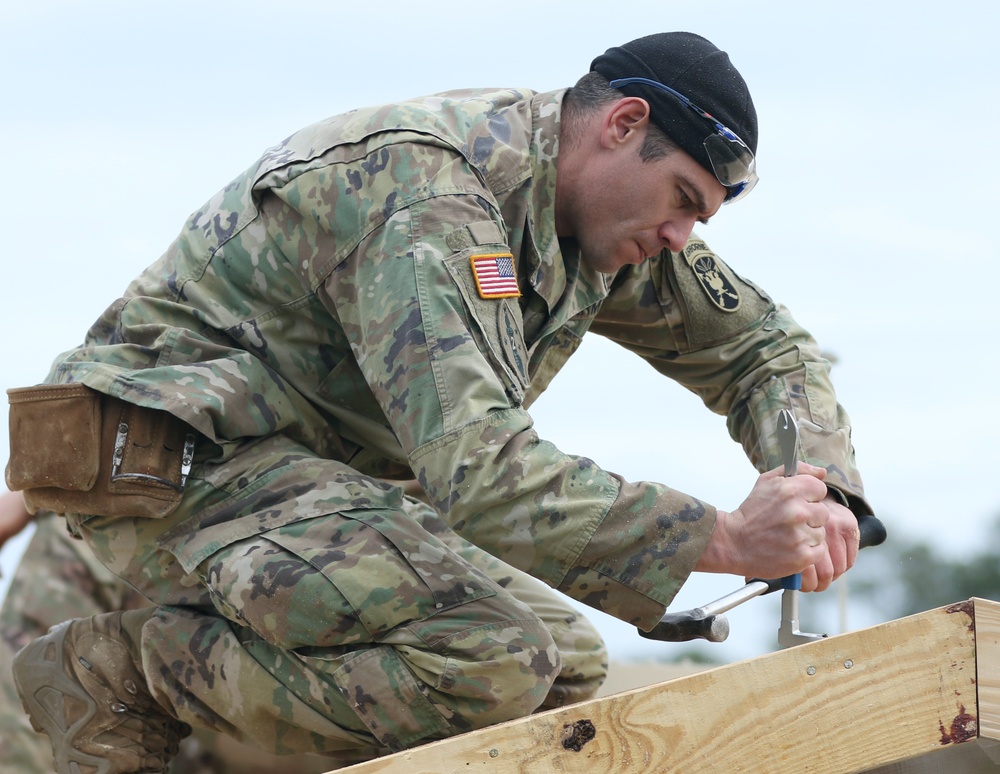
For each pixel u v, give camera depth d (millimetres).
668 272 5719
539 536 4066
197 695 4621
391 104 4641
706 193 4820
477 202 4441
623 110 4789
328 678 4352
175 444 4578
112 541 4715
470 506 4062
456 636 4242
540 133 4910
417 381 4148
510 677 4242
